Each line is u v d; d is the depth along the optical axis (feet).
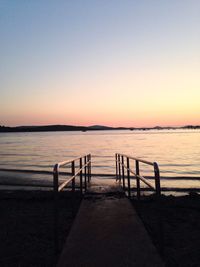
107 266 10.02
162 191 49.52
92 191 24.56
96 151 158.30
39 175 72.79
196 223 20.40
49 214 23.58
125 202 20.85
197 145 201.67
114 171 82.64
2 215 23.48
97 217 16.49
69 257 10.79
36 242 16.06
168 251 14.16
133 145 209.36
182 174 75.25
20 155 140.46
